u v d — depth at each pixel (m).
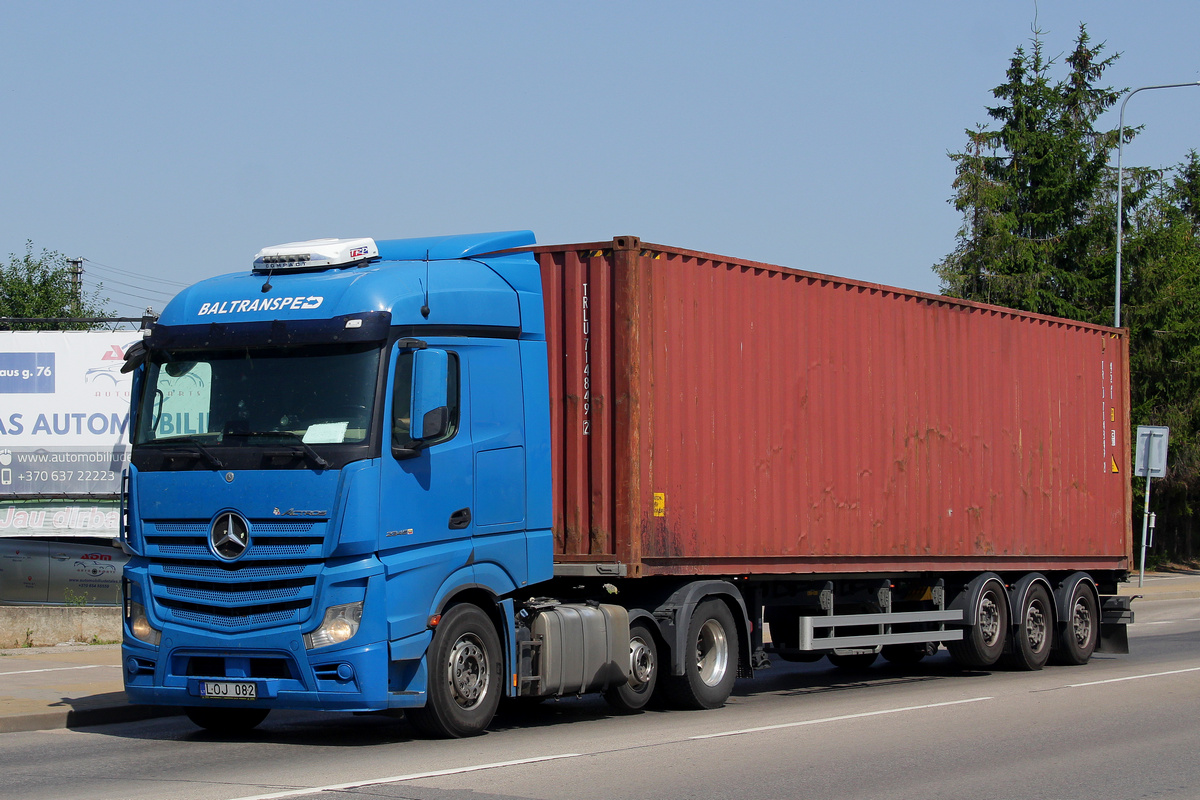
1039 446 17.22
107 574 18.97
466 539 9.98
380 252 11.13
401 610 9.25
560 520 11.37
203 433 9.56
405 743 9.70
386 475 9.22
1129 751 9.66
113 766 8.65
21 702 11.53
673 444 11.63
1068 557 17.73
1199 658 18.30
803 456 13.26
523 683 10.41
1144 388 42.50
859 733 10.42
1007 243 41.41
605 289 11.37
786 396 13.09
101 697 11.88
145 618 9.59
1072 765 9.02
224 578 9.30
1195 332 41.97
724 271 12.38
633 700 11.41
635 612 11.51
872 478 14.23
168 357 9.83
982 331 16.22
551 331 11.55
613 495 11.19
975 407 16.02
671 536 11.52
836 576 13.77
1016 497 16.70
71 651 15.93
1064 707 12.36
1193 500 49.44
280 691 9.15
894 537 14.50
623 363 11.19
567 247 11.54
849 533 13.82
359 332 9.28
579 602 11.31
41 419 19.08
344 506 9.04
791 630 14.17
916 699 13.13
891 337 14.65
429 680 9.58
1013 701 12.89
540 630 10.55
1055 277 42.00
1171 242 41.72
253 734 10.47
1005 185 42.31
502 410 10.48
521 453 10.66
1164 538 49.00
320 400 9.31
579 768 8.49
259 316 9.59
